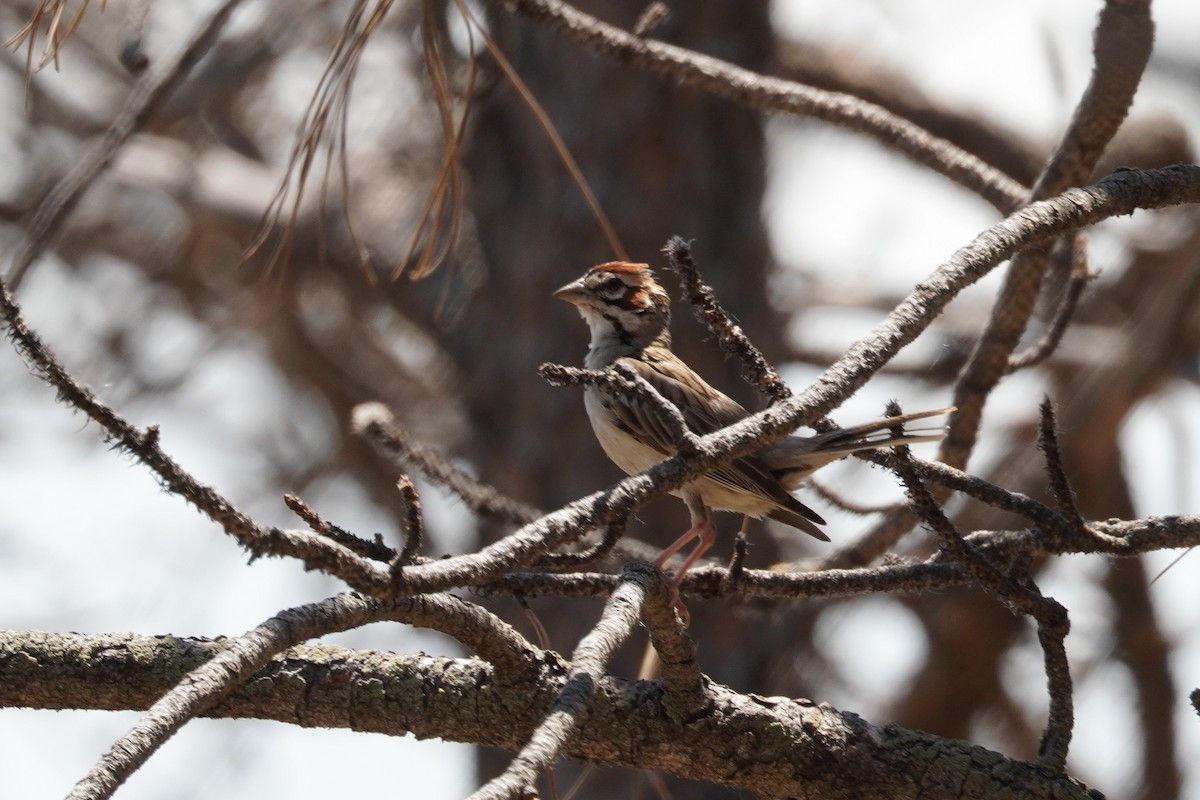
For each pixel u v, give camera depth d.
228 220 15.06
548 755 3.91
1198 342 13.07
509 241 13.02
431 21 6.36
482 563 4.47
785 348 14.55
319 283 15.57
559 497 12.62
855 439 7.87
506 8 8.23
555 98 12.63
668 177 12.50
